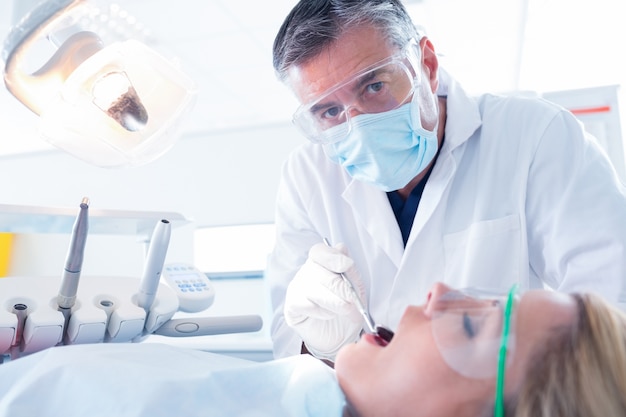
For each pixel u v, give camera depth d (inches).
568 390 28.4
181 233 145.9
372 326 45.5
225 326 54.9
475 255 49.8
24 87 37.3
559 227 46.8
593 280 44.1
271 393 32.8
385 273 55.5
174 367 33.6
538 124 51.6
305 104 47.1
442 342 32.1
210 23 121.1
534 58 140.1
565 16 119.7
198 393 30.0
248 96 158.2
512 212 50.4
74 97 37.1
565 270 46.9
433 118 49.7
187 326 52.8
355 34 44.8
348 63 44.7
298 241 61.9
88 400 28.4
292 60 46.1
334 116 48.6
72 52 37.5
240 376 32.7
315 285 50.3
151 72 39.0
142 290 46.8
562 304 31.7
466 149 55.1
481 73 149.5
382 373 33.5
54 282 45.7
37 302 42.8
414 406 31.9
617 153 93.4
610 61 141.6
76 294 43.3
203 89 152.7
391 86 45.9
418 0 114.8
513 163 51.8
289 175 63.3
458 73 149.4
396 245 54.2
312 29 44.9
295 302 51.7
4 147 185.2
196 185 164.6
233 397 31.5
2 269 67.3
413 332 34.0
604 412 27.8
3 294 42.4
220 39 127.8
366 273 56.8
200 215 162.4
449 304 34.0
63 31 38.1
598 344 29.7
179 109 41.1
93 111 38.1
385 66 44.6
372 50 45.0
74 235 40.1
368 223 56.1
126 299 47.1
